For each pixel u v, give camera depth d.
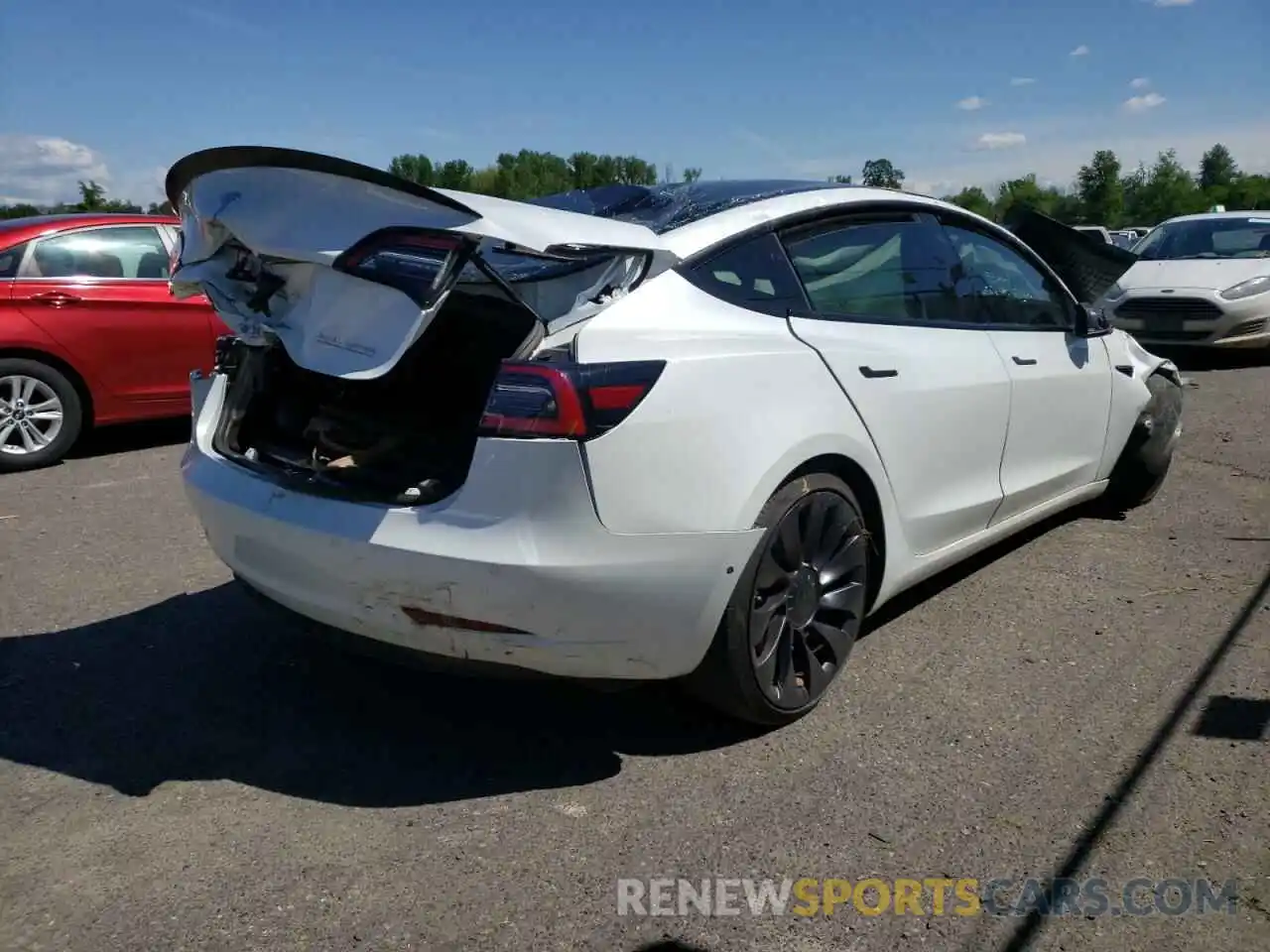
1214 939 2.40
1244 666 3.76
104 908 2.50
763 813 2.89
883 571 3.64
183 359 7.35
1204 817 2.86
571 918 2.47
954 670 3.77
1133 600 4.41
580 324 2.83
